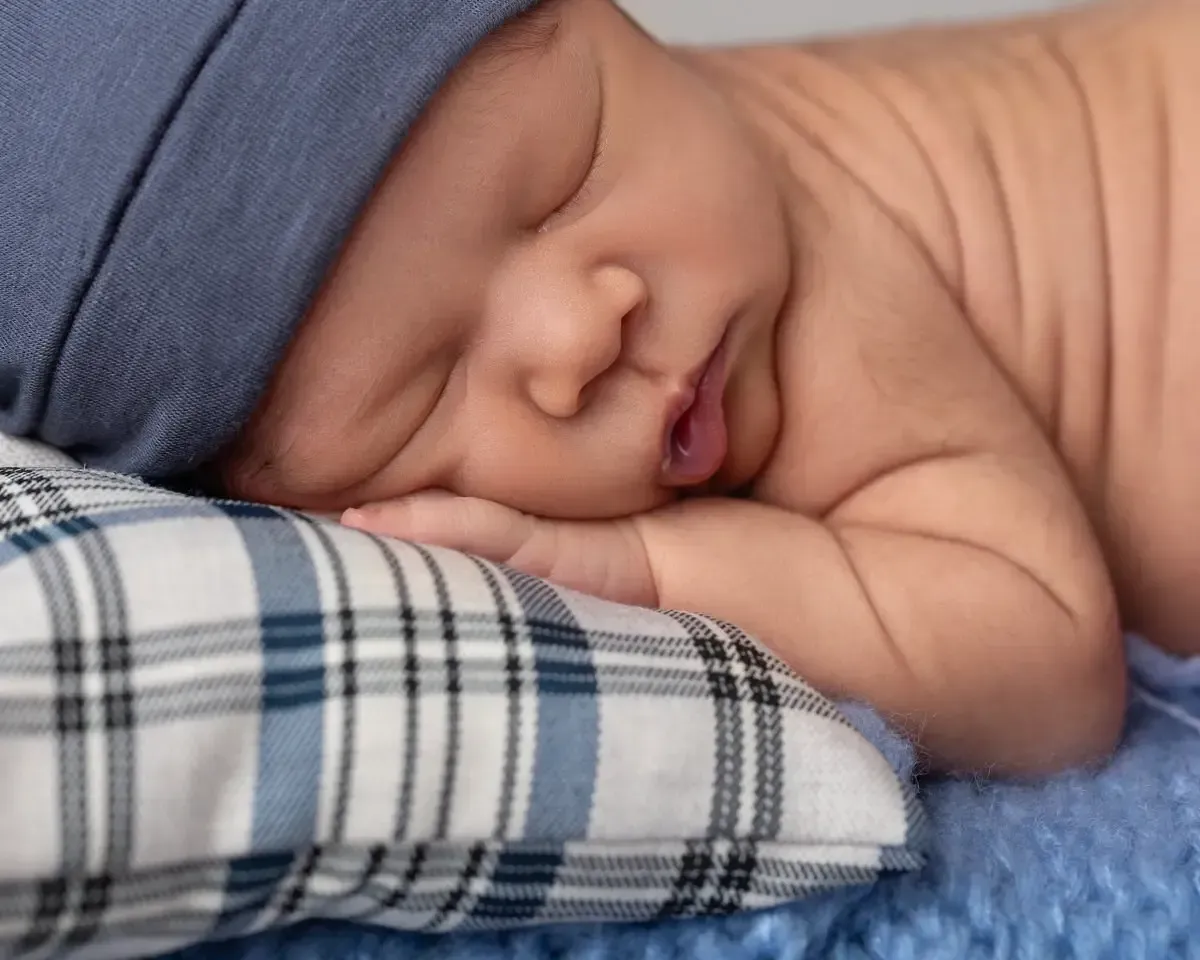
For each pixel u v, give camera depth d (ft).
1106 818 2.30
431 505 2.42
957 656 2.51
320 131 2.13
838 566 2.55
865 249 2.83
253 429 2.37
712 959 1.96
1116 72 3.06
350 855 1.80
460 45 2.19
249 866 1.75
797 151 2.92
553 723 1.87
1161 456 2.95
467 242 2.29
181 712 1.72
